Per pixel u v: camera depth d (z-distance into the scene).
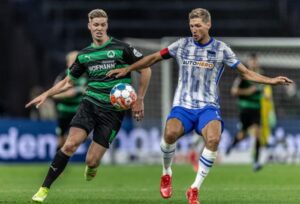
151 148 60.22
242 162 59.88
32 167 51.41
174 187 34.06
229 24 87.12
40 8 86.75
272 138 60.03
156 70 63.25
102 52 25.14
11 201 25.45
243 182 37.75
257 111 48.97
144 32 86.25
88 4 86.69
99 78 25.19
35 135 57.19
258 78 24.00
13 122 56.53
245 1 88.31
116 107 24.86
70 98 43.84
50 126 57.91
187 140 59.41
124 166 55.59
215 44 24.11
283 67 63.25
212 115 23.73
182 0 87.38
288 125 60.50
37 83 78.94
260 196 28.78
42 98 25.41
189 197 23.50
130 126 60.12
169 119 24.22
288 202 26.31
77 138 24.31
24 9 84.88
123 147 59.84
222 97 64.19
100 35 25.05
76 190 31.70
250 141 59.84
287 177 41.84
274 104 63.34
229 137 60.16
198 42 24.17
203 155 23.45
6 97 76.25
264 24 87.31
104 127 25.06
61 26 86.00
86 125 24.62
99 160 25.23
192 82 24.12
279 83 23.88
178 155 59.31
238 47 59.59
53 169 24.06
